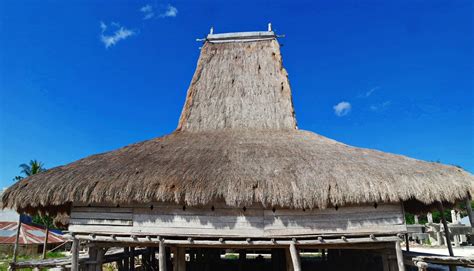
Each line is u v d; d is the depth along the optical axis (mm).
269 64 18406
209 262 17344
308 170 10273
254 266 19703
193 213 10750
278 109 16078
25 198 10516
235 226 10531
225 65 18562
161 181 10078
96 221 11188
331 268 18234
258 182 9836
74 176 10734
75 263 11000
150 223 10867
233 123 15578
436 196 9703
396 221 10453
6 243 37469
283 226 10469
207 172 10242
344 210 10562
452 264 10492
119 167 10891
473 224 10031
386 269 10945
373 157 11422
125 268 15797
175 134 14750
